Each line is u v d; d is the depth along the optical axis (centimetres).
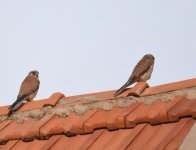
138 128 979
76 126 1055
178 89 1022
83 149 981
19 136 1130
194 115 923
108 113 1066
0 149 1126
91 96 1172
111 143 971
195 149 796
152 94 1052
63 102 1191
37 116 1182
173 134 898
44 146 1055
